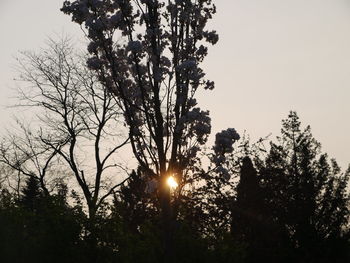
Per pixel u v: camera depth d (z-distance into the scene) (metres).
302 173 33.72
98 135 31.59
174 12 12.12
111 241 18.64
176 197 12.00
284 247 30.81
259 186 32.78
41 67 31.36
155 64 11.80
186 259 18.31
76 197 19.69
